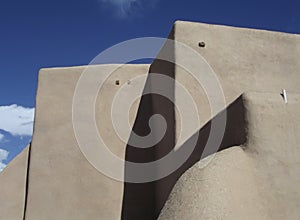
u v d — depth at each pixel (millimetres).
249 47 8289
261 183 5422
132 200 8961
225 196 4969
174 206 5203
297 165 5652
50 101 9711
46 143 9305
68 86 9867
